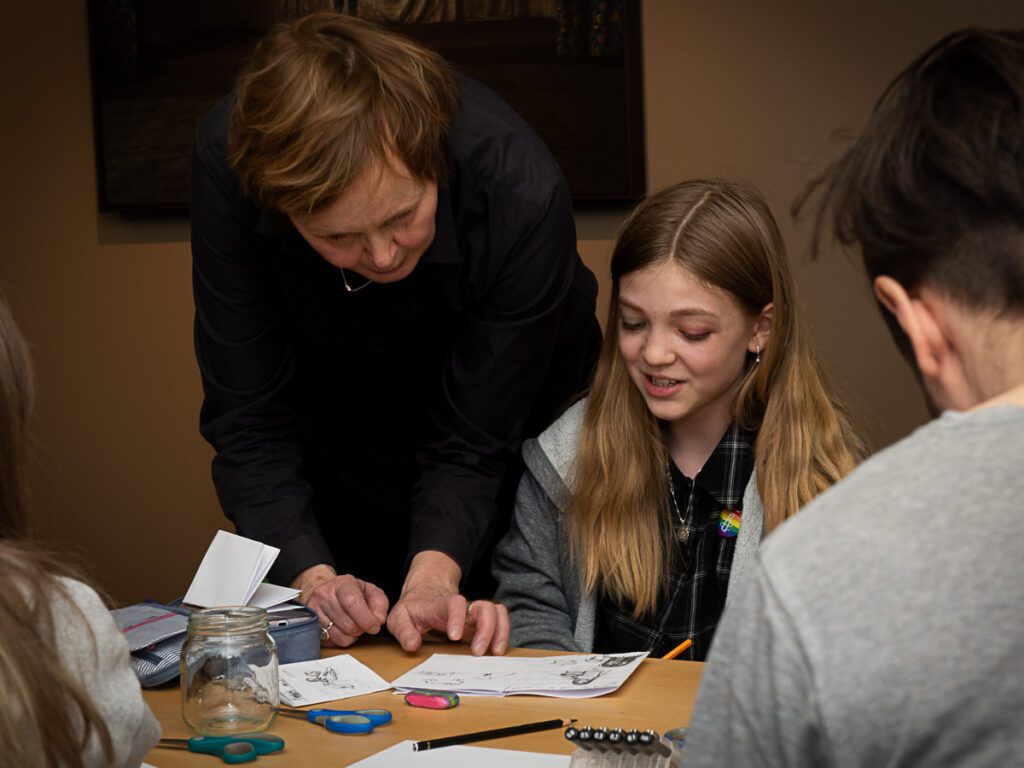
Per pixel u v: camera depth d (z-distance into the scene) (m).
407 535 2.25
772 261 1.69
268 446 1.89
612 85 3.16
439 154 1.53
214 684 1.21
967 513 0.54
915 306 0.64
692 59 3.16
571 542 1.78
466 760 1.10
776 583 0.57
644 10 3.16
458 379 1.85
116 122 3.30
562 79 3.16
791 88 3.15
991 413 0.58
